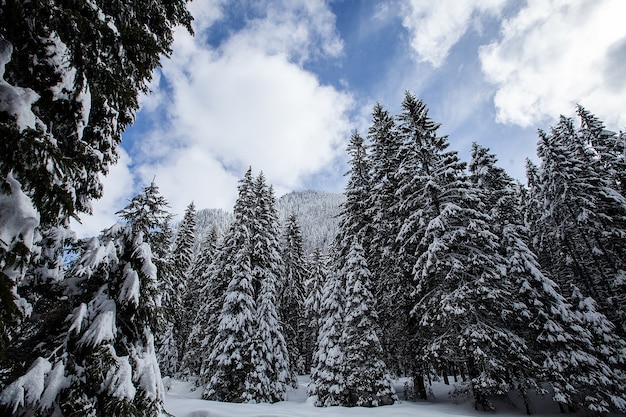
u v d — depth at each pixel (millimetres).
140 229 7285
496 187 24359
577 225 22172
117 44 5777
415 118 21094
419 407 15250
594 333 18375
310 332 41375
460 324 15477
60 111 4926
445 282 16547
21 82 4703
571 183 22953
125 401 5145
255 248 25594
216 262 28016
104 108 6238
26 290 5645
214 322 24375
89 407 4922
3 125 3637
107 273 6070
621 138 26922
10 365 5254
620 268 21594
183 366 30453
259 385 19906
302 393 26750
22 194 3867
